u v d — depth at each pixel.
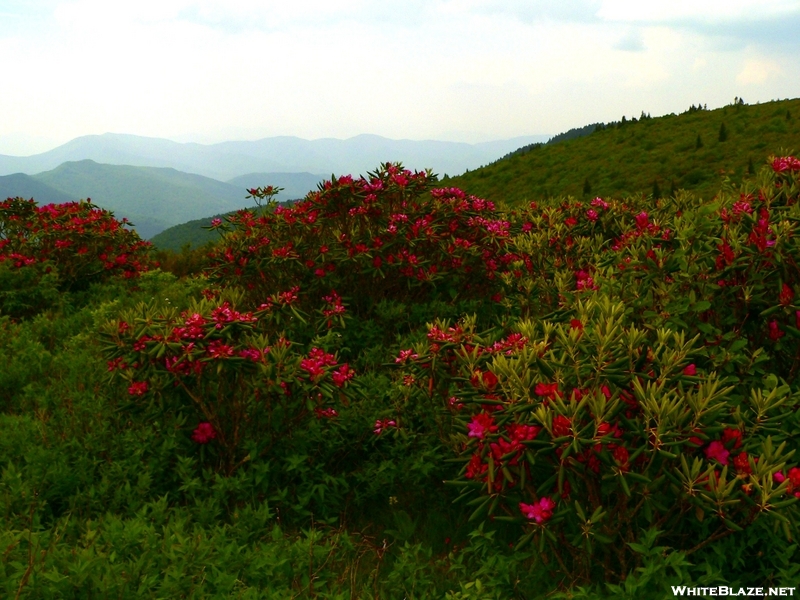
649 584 3.02
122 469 4.45
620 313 3.92
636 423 2.97
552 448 2.96
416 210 8.25
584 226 9.11
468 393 3.52
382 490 4.51
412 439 4.77
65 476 4.23
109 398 5.46
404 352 4.51
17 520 3.74
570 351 3.33
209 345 4.34
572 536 3.34
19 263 10.99
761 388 3.89
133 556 3.20
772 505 2.71
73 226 11.58
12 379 6.54
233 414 4.61
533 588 3.27
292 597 3.00
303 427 4.90
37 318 9.11
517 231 9.57
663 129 55.56
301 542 3.56
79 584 2.83
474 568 3.59
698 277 4.16
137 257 12.95
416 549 3.50
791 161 5.11
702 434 2.89
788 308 3.92
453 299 7.90
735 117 51.84
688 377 3.16
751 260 4.06
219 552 3.34
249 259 8.06
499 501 3.15
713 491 2.79
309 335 6.97
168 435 4.64
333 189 7.95
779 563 3.12
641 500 3.08
